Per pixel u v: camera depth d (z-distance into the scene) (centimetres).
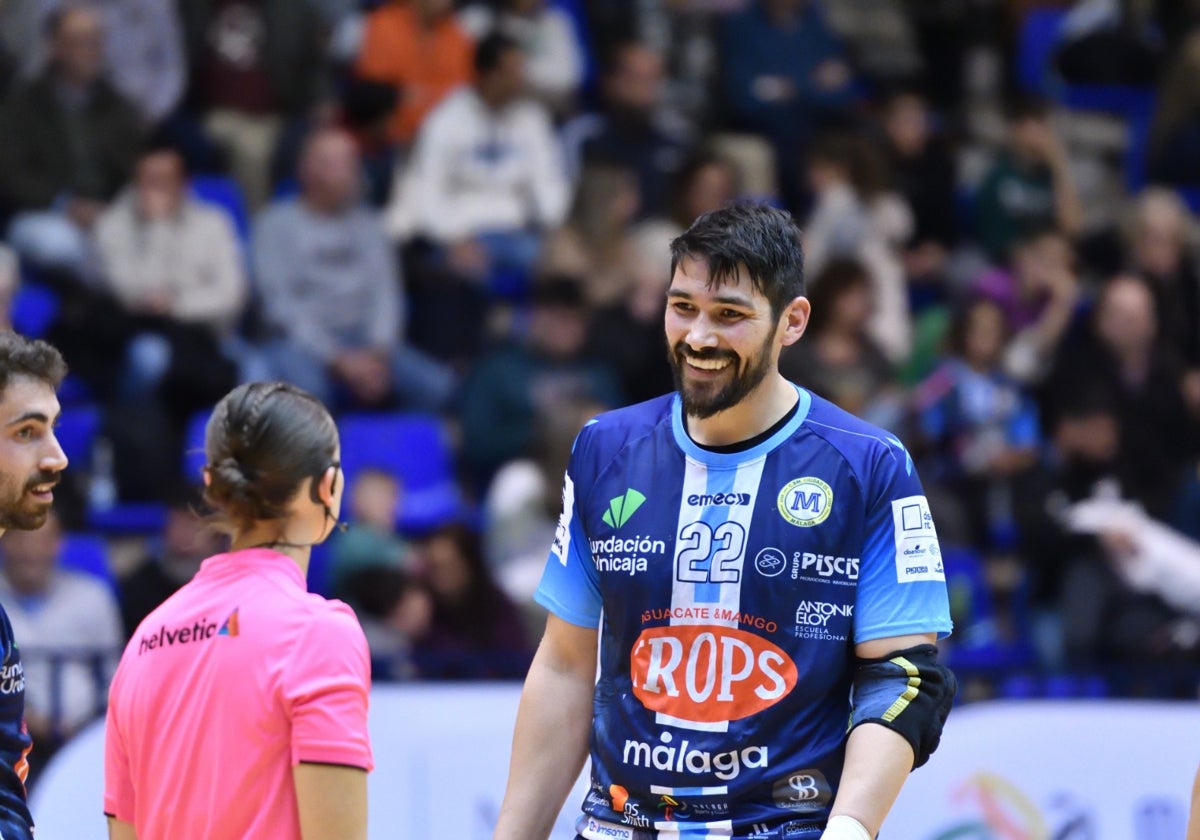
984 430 2748
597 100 3869
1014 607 2539
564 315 2852
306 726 952
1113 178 4041
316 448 1005
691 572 1034
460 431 2845
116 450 2661
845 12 4181
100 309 2819
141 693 999
